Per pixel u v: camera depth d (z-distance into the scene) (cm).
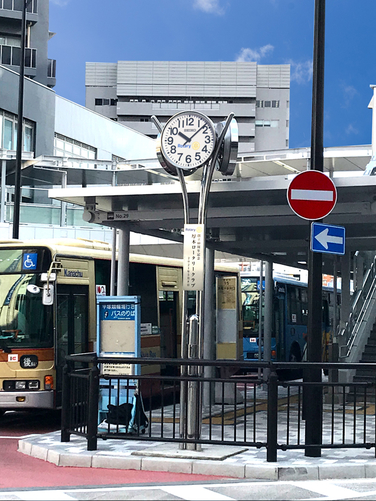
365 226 1358
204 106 11338
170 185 1076
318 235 880
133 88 11344
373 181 982
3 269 1265
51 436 1002
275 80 11531
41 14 4159
